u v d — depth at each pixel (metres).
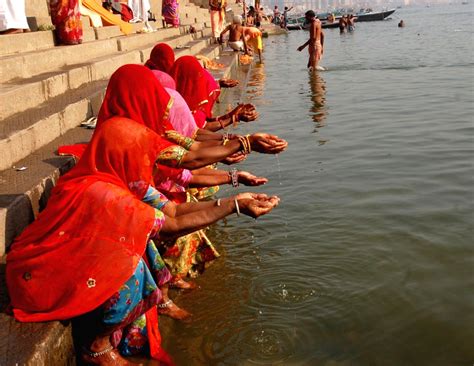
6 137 4.51
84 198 3.01
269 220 5.55
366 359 3.36
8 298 3.17
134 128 3.22
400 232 5.07
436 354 3.37
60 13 8.65
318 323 3.77
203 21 27.88
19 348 2.70
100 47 9.85
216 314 3.95
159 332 3.65
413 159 7.28
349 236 5.06
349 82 14.66
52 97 6.59
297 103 11.90
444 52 21.70
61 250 2.97
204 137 4.51
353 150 7.89
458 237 4.89
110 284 2.96
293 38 38.50
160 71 4.93
